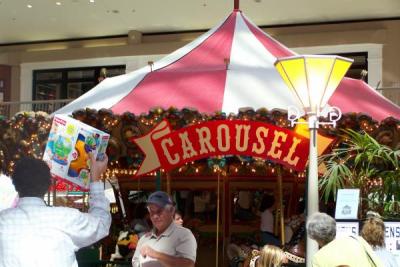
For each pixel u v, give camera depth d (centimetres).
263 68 714
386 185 689
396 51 1598
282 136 625
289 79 536
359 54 1622
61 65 1858
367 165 694
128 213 980
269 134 627
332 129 668
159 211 468
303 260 747
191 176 962
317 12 1588
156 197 471
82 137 388
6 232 304
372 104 722
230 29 812
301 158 626
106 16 1673
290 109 559
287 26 1681
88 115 634
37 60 1867
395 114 721
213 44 786
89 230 315
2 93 1867
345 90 732
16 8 1623
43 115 664
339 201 574
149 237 479
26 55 1878
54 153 396
